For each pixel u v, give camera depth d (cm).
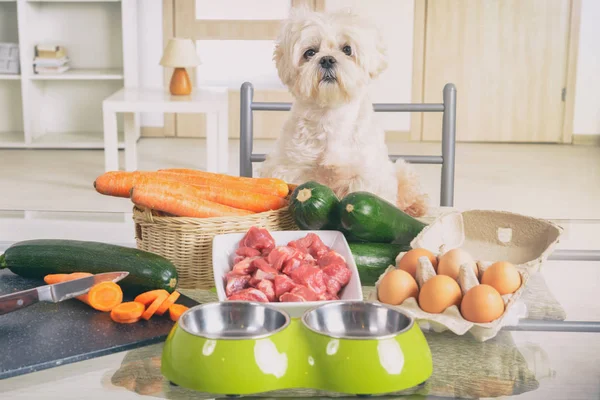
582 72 619
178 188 133
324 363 87
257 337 87
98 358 98
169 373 90
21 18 562
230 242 124
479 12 617
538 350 103
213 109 439
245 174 207
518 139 633
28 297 102
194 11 622
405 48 627
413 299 106
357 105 210
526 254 127
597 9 609
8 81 619
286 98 629
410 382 88
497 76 625
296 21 211
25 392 91
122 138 607
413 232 134
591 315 113
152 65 630
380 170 211
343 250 122
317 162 209
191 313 92
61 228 149
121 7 605
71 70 600
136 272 116
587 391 93
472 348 103
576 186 488
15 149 578
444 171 208
